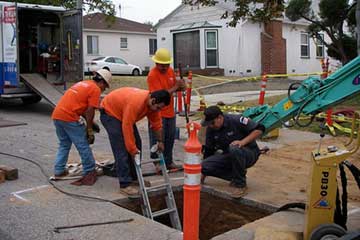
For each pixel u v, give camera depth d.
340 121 10.22
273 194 5.84
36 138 9.57
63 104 6.09
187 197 3.73
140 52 37.03
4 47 13.45
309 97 5.20
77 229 4.64
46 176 6.56
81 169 6.74
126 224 4.79
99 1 20.81
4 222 4.80
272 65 27.91
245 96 16.78
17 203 5.40
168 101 5.57
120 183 5.80
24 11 14.24
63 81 14.38
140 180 5.46
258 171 7.01
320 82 5.14
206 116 5.80
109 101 5.74
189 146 3.68
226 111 12.41
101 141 9.45
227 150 6.02
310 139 9.39
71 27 14.05
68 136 6.23
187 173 3.72
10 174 6.33
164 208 6.11
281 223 4.75
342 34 18.70
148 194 5.87
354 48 18.20
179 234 4.54
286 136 9.79
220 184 6.20
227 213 5.88
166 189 5.72
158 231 4.61
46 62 14.57
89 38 34.22
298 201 5.53
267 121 5.80
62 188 5.98
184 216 3.77
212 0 14.27
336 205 4.16
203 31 27.72
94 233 4.54
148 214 5.38
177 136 9.70
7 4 13.22
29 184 6.18
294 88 6.48
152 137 6.77
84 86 6.07
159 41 31.08
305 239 4.05
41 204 5.38
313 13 19.39
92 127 6.19
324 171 3.92
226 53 27.72
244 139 5.68
